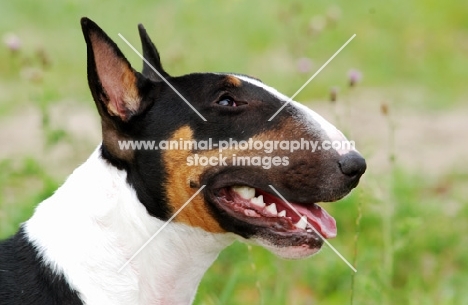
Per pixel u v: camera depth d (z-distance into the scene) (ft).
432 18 69.72
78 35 56.85
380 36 65.46
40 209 20.62
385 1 70.90
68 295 19.45
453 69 61.21
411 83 58.90
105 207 19.92
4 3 64.18
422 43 65.67
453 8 70.95
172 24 58.75
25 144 42.65
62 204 20.25
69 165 37.55
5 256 20.12
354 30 66.13
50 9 62.75
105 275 19.77
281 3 66.80
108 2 53.47
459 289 31.04
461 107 54.65
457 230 35.73
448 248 34.73
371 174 34.27
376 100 53.21
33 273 19.74
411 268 33.35
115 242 19.92
